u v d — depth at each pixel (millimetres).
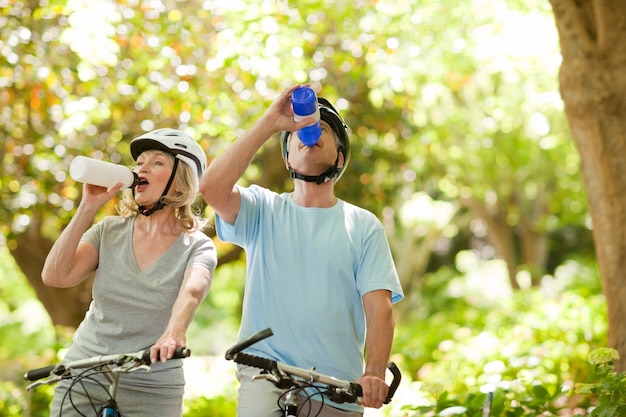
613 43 9016
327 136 5457
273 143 15078
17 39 11469
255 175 15312
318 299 5297
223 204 5340
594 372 7059
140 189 5570
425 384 8625
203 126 11570
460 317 20062
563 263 33281
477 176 23062
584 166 9234
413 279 28312
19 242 14672
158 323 5469
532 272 26859
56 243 5430
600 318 14922
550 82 16906
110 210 12672
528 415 7777
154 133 5688
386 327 5270
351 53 13055
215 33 11906
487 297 29984
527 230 29078
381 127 15539
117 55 11938
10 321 31172
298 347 5266
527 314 17156
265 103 11820
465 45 14703
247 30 10945
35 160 12953
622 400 6715
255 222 5508
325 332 5273
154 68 11586
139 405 5422
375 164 16047
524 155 22078
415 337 17625
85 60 11008
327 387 4797
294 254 5371
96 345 5469
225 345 30484
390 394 4984
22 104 12523
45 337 29703
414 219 24688
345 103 13125
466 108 21125
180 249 5590
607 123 9070
